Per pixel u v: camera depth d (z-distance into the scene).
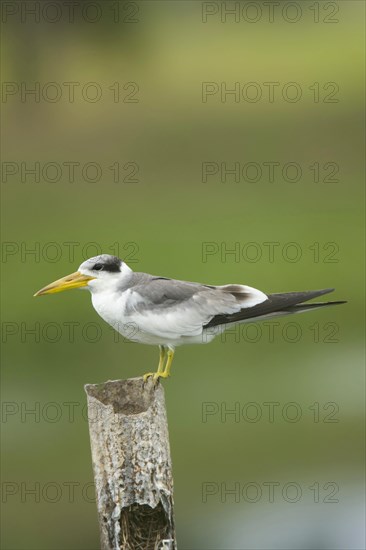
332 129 32.41
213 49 36.72
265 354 20.23
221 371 19.67
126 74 35.44
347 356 20.22
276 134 32.31
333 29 40.03
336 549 13.33
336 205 27.19
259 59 36.38
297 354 20.30
